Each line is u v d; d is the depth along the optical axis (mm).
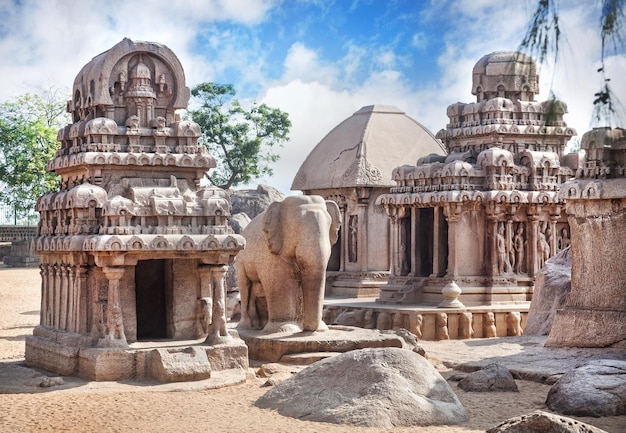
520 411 12508
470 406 12805
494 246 22203
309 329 16812
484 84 23781
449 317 20797
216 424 11250
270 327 17125
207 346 14789
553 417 10164
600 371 12922
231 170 43594
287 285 17297
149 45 16062
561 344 17500
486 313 21062
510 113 23250
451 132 23906
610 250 17062
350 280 26281
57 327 15797
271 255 17234
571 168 23109
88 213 15062
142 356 14266
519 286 22328
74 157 15531
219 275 15234
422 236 23734
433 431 11102
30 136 43125
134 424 11258
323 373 12359
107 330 14547
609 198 16984
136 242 14398
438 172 22500
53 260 16016
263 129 44125
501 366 14406
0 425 11211
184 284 15672
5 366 15375
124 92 15906
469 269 22281
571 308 17562
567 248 20969
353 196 26344
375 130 27453
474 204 22172
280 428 11016
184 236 14773
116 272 14430
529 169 22578
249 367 15750
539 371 15195
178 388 13578
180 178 15961
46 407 12273
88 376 14266
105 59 15688
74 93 16672
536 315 20359
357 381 12000
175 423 11305
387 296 23156
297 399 12062
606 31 7809
